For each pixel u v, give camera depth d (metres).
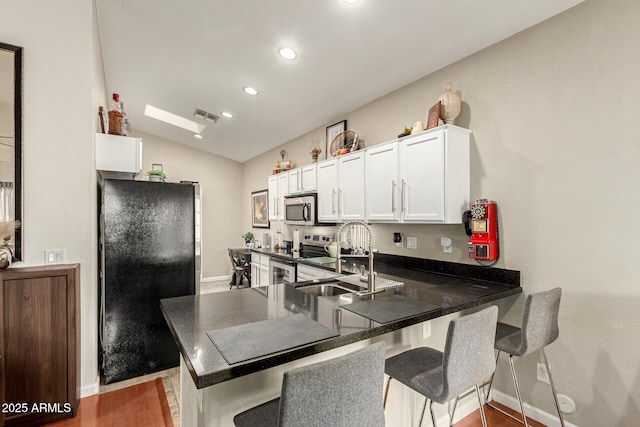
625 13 1.60
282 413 0.79
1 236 1.98
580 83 1.76
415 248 2.73
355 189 2.91
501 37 2.09
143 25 2.55
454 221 2.17
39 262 2.09
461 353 1.21
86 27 2.23
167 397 2.28
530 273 1.97
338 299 1.72
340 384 0.87
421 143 2.29
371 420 0.96
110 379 2.44
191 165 5.95
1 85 1.99
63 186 2.16
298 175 3.90
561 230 1.84
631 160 1.58
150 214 2.59
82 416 2.06
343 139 3.46
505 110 2.09
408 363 1.46
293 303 1.64
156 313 2.61
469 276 2.29
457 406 1.97
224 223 6.31
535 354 1.98
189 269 2.74
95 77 2.38
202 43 2.67
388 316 1.42
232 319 1.38
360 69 2.64
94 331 2.28
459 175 2.21
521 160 2.01
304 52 2.53
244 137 4.90
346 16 2.06
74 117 2.20
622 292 1.62
